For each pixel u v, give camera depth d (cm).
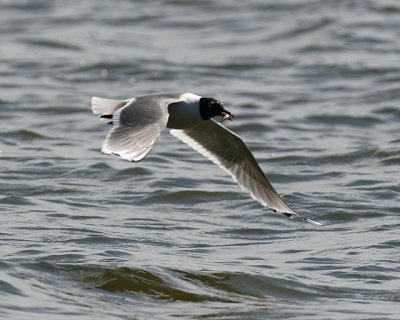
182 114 977
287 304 1159
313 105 2353
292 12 3234
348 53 2816
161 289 1172
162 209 1573
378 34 2961
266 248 1373
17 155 1883
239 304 1148
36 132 2061
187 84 2578
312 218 1541
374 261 1305
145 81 2614
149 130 846
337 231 1468
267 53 2862
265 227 1484
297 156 1920
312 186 1730
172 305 1135
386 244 1382
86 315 1073
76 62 2762
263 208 1567
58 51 2898
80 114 2256
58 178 1738
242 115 2253
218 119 2194
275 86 2544
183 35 3106
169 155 1900
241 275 1224
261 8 3319
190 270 1234
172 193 1633
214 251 1350
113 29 3170
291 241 1413
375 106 2333
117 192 1659
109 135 838
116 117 862
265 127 2155
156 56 2833
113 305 1117
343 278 1245
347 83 2555
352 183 1738
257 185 1015
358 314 1126
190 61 2784
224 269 1248
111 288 1165
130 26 3216
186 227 1470
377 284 1226
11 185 1684
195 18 3281
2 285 1125
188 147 1961
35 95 2420
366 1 3250
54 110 2280
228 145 1014
